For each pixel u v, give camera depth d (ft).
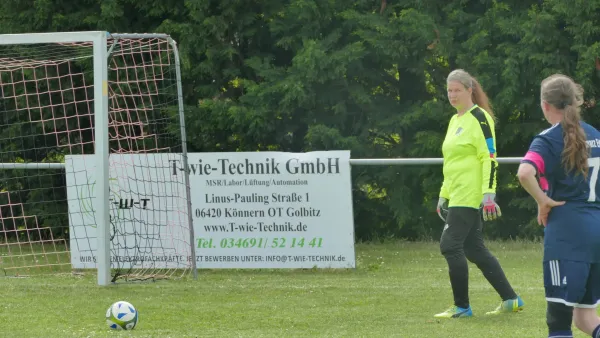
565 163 56.44
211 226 130.31
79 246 133.18
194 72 192.75
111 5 189.67
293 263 128.36
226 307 94.84
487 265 88.53
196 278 121.70
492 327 80.69
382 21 187.01
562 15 178.81
